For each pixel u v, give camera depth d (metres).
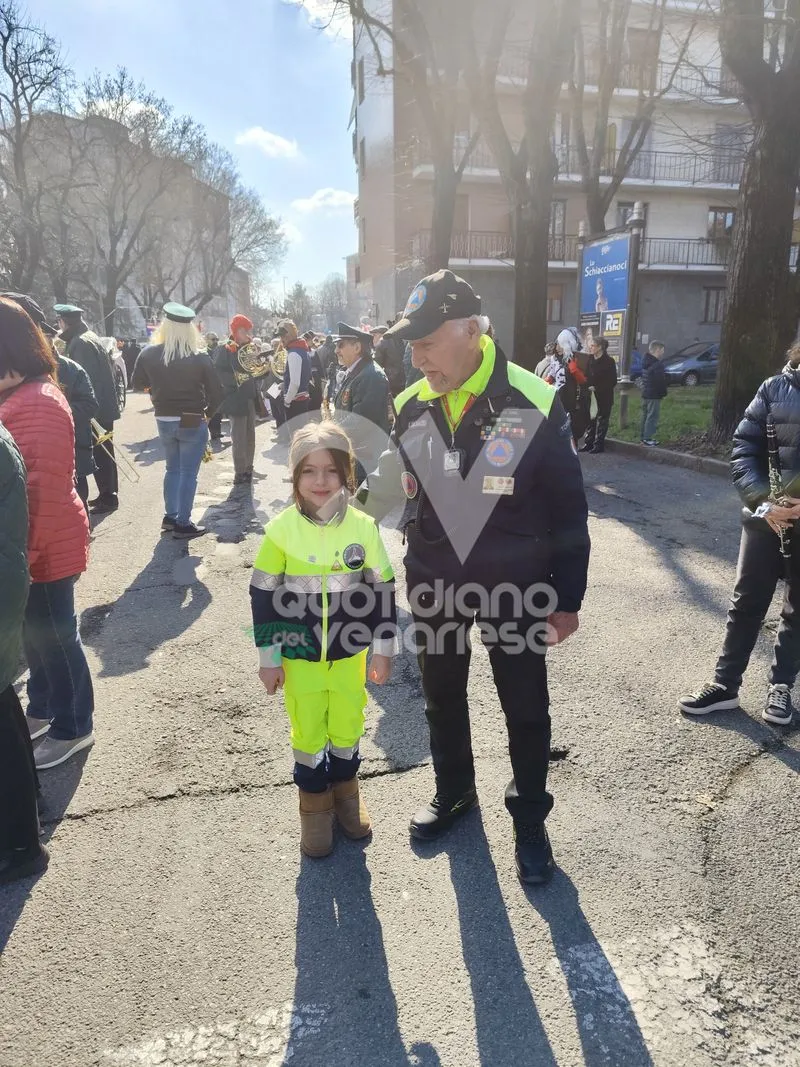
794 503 2.76
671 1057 1.67
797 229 20.45
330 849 2.35
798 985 1.85
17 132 28.70
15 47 27.12
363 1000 1.82
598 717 3.14
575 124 17.56
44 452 2.49
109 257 37.41
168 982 1.88
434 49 12.87
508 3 11.20
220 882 2.23
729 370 9.00
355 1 11.62
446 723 2.35
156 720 3.15
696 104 23.23
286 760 2.87
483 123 11.81
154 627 4.15
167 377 5.57
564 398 9.08
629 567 5.09
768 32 10.42
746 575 2.99
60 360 5.13
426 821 2.42
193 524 5.97
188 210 40.97
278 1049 1.70
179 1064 1.66
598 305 12.46
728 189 26.98
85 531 2.74
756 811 2.53
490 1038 1.72
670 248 27.58
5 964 1.94
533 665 2.12
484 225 25.38
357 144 28.16
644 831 2.43
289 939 2.01
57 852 2.36
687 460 8.91
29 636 2.70
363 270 27.58
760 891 2.17
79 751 2.91
